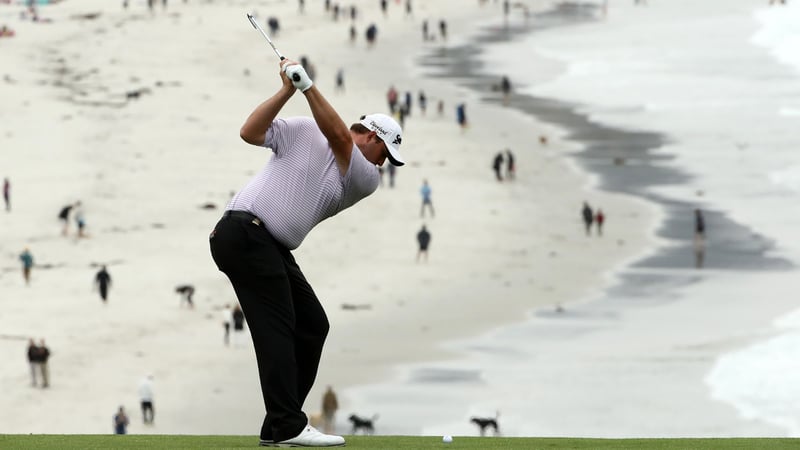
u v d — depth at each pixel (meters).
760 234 190.12
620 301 156.38
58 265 173.50
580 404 112.44
